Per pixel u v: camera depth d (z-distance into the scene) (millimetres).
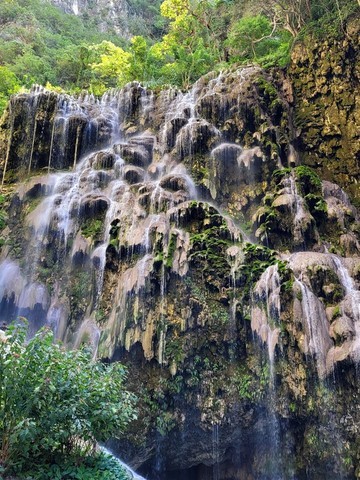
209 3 26969
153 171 12484
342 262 9461
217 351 8391
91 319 9719
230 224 10070
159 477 8453
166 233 9398
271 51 19062
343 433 7555
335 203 11164
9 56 35594
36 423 4289
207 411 8016
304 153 13102
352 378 7586
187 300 8539
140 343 8250
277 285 8453
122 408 4926
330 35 13320
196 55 21203
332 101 12953
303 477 7887
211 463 8469
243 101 12984
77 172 13250
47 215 11898
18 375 4305
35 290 10742
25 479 4480
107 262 9750
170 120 13289
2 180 13867
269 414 8078
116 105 15742
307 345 7840
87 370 4953
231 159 12289
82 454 5012
